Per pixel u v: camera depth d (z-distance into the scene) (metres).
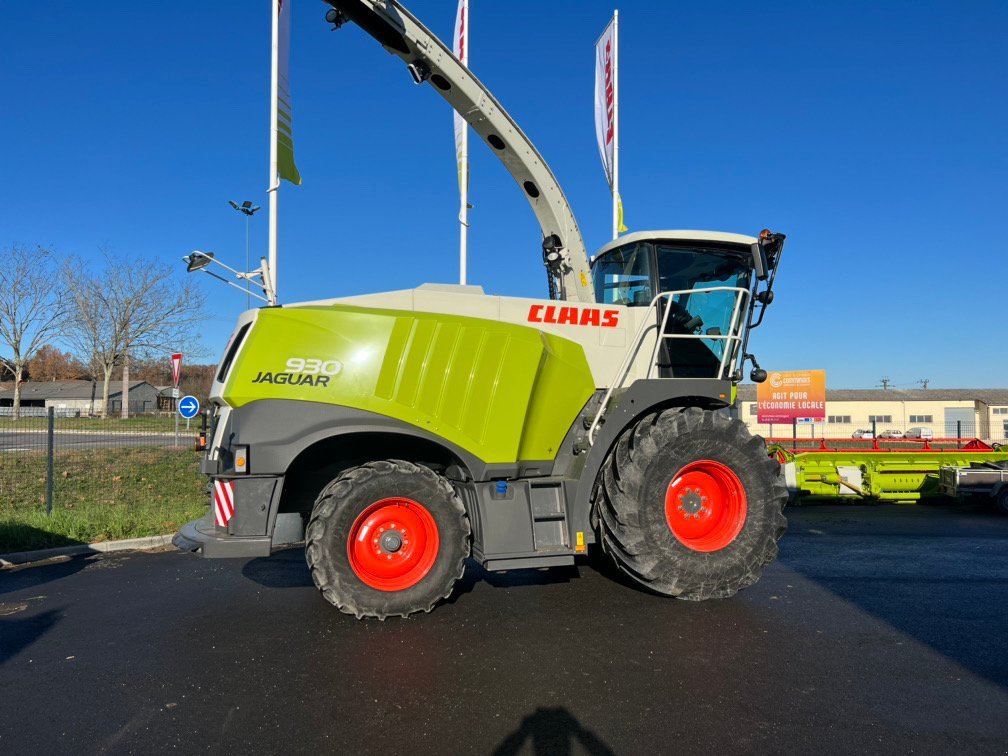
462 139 12.41
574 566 6.56
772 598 5.42
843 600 5.36
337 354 4.88
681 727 3.24
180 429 18.09
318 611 5.17
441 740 3.14
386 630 4.69
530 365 5.20
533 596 5.50
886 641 4.41
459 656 4.18
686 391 5.42
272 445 4.76
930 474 11.73
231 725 3.31
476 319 5.25
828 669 3.93
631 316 5.85
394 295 5.24
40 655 4.28
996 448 13.73
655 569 5.13
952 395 49.44
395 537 4.92
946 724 3.26
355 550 4.88
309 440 4.79
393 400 4.90
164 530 8.19
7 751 3.07
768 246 6.08
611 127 12.55
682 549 5.20
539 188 6.46
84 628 4.82
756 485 5.38
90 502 10.22
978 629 4.64
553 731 3.21
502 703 3.52
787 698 3.55
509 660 4.11
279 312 4.88
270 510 4.75
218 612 5.17
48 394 68.50
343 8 5.41
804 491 11.73
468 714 3.40
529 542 5.02
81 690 3.73
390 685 3.76
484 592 5.63
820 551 7.46
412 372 4.95
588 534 5.13
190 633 4.68
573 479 5.22
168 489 11.74
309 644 4.42
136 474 13.05
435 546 4.95
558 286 6.84
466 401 5.04
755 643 4.37
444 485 5.00
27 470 12.92
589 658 4.12
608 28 12.59
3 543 7.39
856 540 8.22
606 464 5.36
